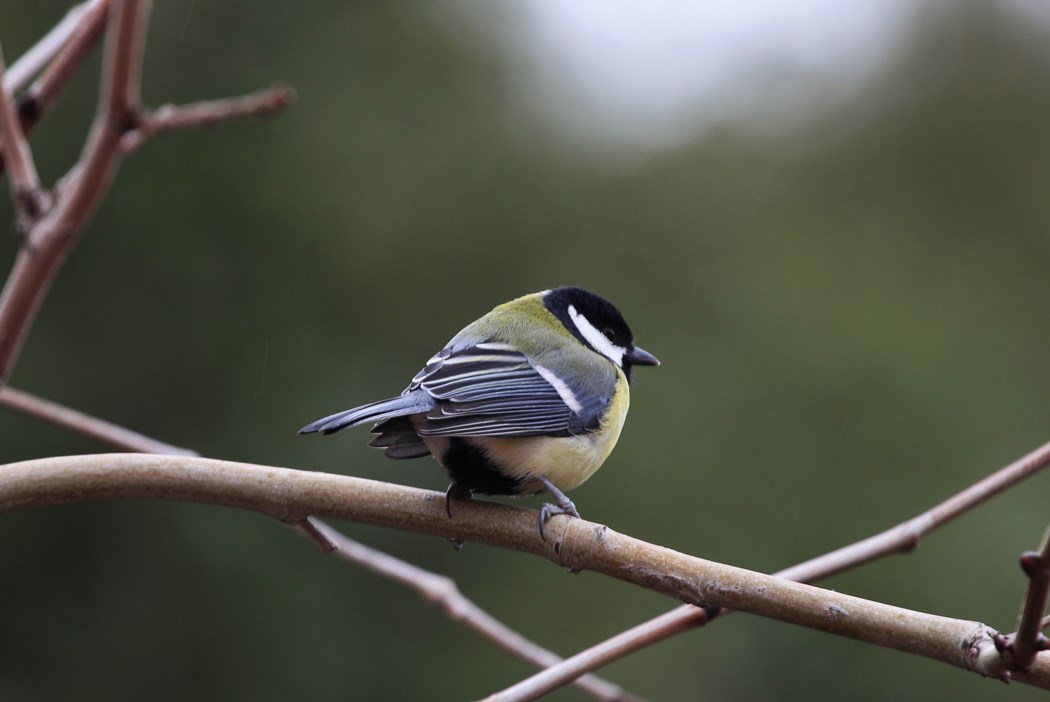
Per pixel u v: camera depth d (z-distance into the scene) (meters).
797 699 11.98
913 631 3.71
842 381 14.25
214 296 13.33
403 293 14.40
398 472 12.73
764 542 13.28
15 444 11.95
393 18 15.39
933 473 13.58
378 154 14.68
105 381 12.73
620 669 12.38
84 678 11.79
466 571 12.75
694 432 13.98
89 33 5.09
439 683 12.16
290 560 12.15
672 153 16.67
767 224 16.16
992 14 18.50
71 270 12.77
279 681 11.98
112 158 4.62
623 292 15.25
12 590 11.84
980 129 17.58
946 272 16.06
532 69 16.28
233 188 13.65
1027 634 3.36
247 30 14.44
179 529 12.08
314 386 13.34
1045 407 14.39
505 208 15.32
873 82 17.86
